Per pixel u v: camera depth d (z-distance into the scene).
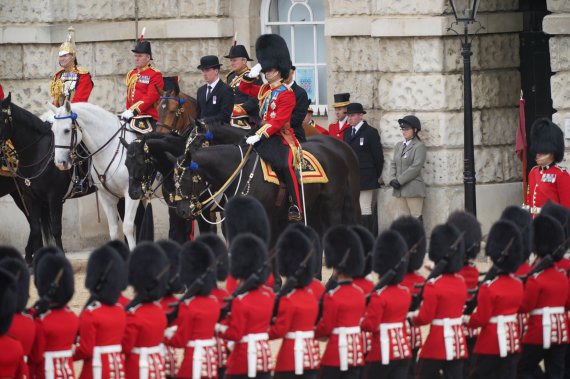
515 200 79.88
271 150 65.75
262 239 51.59
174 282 47.56
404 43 78.56
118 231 79.12
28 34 85.44
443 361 48.41
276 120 65.62
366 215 79.12
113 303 44.66
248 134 67.31
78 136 72.56
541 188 60.25
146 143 66.69
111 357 44.47
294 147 66.12
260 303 46.06
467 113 71.44
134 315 45.12
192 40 85.00
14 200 80.38
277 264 47.47
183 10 85.00
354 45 81.38
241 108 73.50
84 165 74.19
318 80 84.44
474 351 49.56
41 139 73.94
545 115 80.00
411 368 50.31
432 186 78.19
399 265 47.69
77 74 78.38
